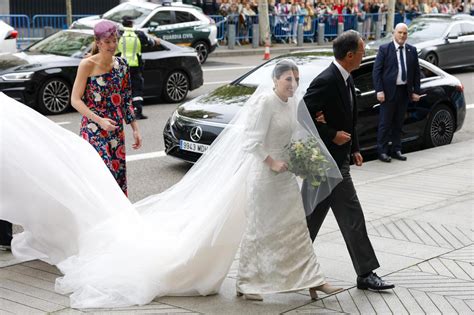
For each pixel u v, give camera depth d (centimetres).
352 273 595
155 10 2236
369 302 533
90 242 575
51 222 588
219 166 546
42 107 1369
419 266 611
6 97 601
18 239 627
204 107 989
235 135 538
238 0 3028
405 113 1046
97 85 628
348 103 549
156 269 538
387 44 1017
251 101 517
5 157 577
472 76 2167
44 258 616
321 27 3119
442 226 727
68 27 2361
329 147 544
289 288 514
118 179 652
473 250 654
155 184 928
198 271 538
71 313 509
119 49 1324
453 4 4084
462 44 2198
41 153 586
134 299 529
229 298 541
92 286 539
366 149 1049
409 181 921
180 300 537
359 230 552
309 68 1019
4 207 585
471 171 980
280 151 516
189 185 568
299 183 529
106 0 3058
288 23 3084
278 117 512
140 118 1366
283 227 516
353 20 3319
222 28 2895
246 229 528
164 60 1555
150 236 554
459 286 565
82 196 586
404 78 1017
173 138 977
